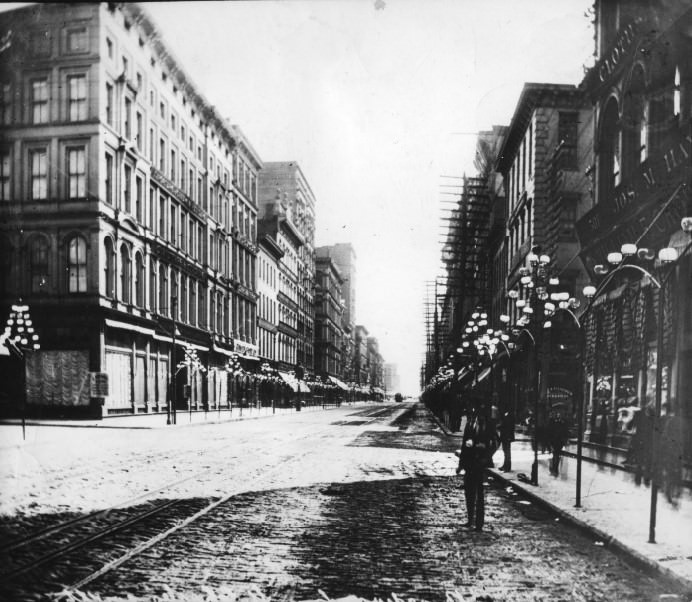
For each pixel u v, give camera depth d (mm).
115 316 41031
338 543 9781
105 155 39625
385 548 9562
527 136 38906
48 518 10977
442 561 8914
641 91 21031
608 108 24625
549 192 35281
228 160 65438
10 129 38875
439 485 16406
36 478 15320
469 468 11281
